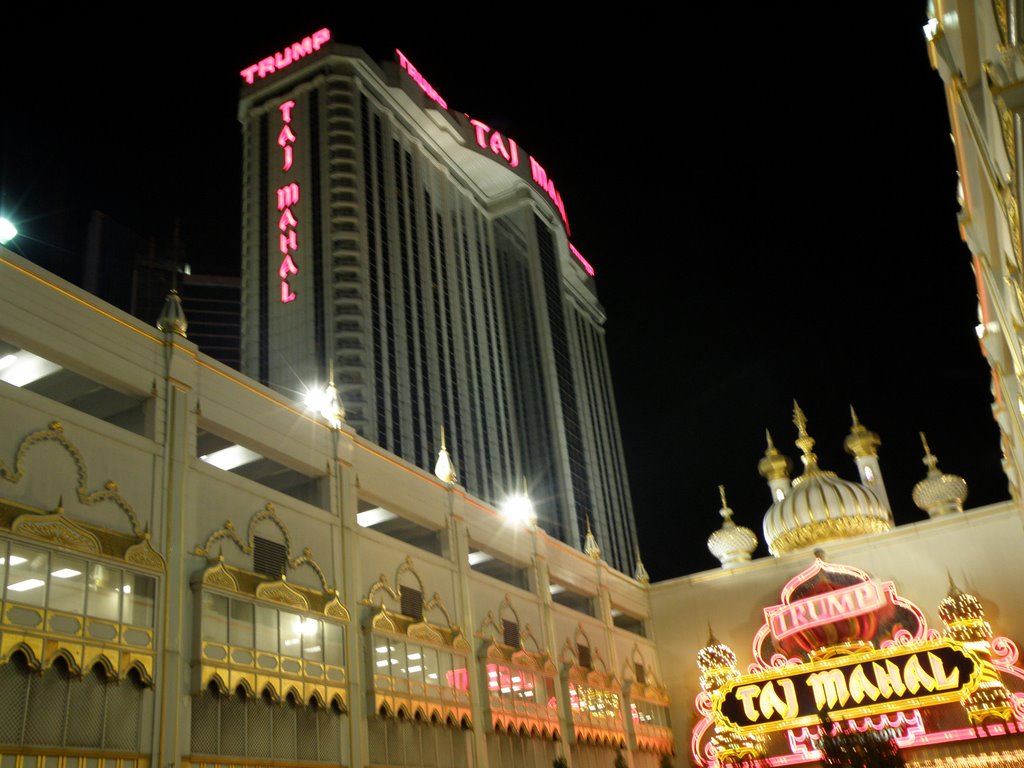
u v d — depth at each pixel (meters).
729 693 63.16
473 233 161.88
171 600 31.44
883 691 58.34
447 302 143.12
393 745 39.91
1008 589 62.62
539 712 51.81
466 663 46.56
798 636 66.31
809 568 68.25
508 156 171.50
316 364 115.69
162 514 32.41
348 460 42.81
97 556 29.16
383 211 134.38
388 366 120.19
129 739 28.66
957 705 57.12
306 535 38.78
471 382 140.50
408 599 44.19
